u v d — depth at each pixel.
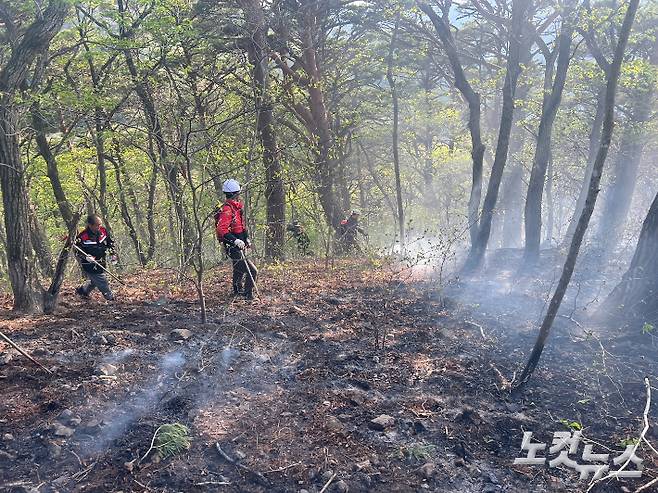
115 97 12.19
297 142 14.67
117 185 18.77
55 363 5.06
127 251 21.16
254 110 10.71
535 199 10.19
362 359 5.54
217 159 11.48
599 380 5.14
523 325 6.59
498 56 19.38
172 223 13.47
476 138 10.42
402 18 14.05
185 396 4.61
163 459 3.77
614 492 3.66
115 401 4.47
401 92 19.44
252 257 12.02
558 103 10.09
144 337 5.83
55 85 11.20
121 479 3.57
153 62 10.52
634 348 5.70
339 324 6.63
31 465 3.67
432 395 4.82
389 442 4.10
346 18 15.72
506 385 5.04
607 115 4.44
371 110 20.70
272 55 12.98
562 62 9.99
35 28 6.66
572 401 4.81
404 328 6.54
